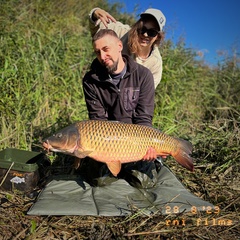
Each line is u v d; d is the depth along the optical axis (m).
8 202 1.44
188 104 3.04
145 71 1.63
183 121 2.68
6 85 2.27
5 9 3.35
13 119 2.14
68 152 1.38
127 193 1.54
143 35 1.83
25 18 3.48
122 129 1.38
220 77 3.48
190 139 2.28
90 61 3.00
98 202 1.43
